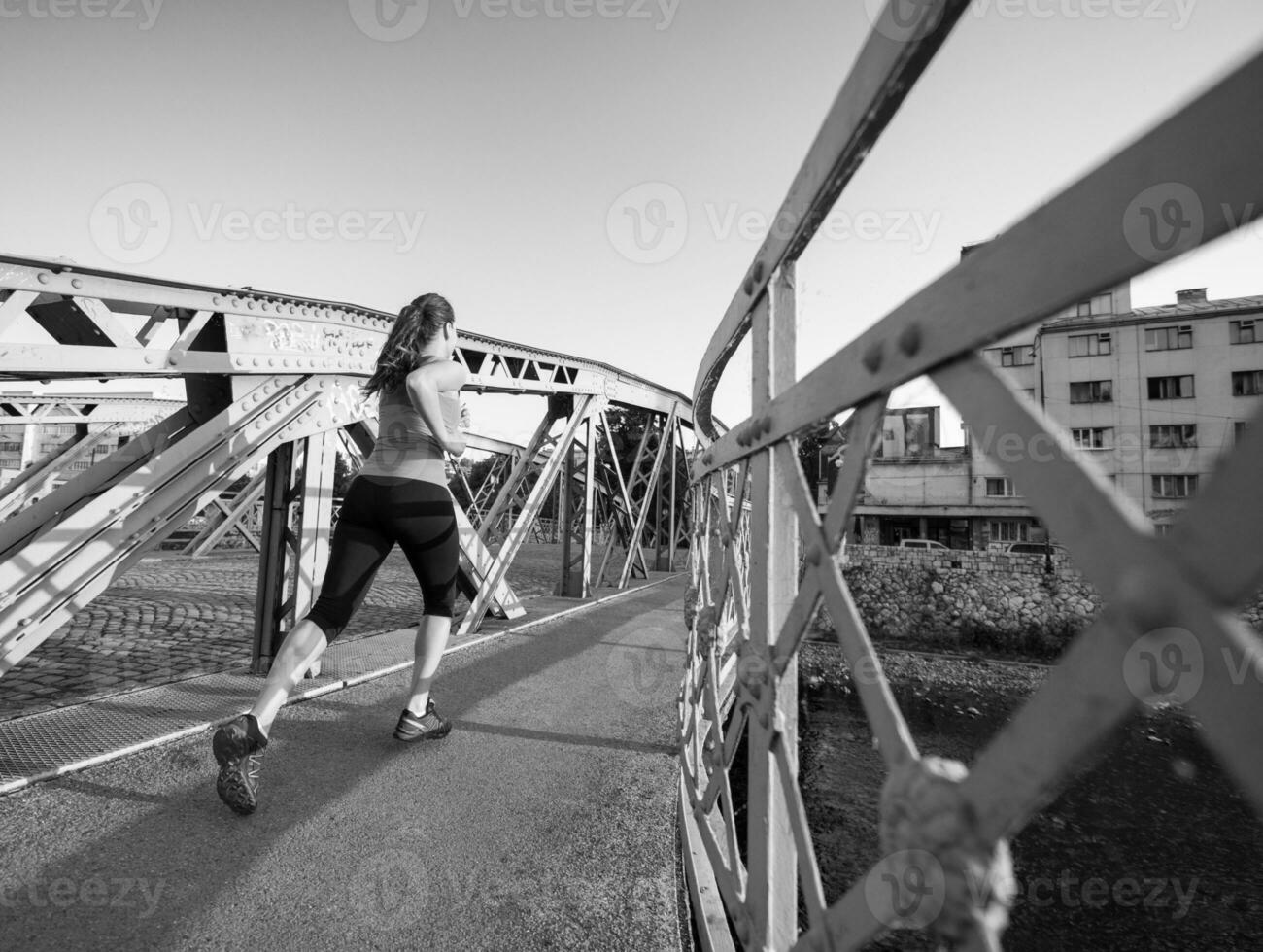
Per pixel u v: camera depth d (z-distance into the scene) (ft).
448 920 5.49
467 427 26.20
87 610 21.61
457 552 9.43
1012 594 65.57
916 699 47.73
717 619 6.25
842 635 2.61
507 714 10.77
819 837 18.52
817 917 2.81
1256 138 1.23
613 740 9.73
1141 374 62.39
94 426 33.73
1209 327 60.34
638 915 5.61
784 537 4.15
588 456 26.68
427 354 9.20
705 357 7.52
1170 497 59.98
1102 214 1.50
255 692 11.18
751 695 4.16
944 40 2.21
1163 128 1.39
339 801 7.45
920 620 67.05
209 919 5.40
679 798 7.80
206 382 11.33
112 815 6.93
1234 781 1.18
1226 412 59.21
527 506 21.61
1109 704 1.46
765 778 3.82
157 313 10.61
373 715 10.38
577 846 6.66
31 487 31.45
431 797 7.66
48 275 8.70
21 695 11.77
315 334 12.53
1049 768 1.60
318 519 12.77
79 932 5.18
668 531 45.27
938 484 92.27
